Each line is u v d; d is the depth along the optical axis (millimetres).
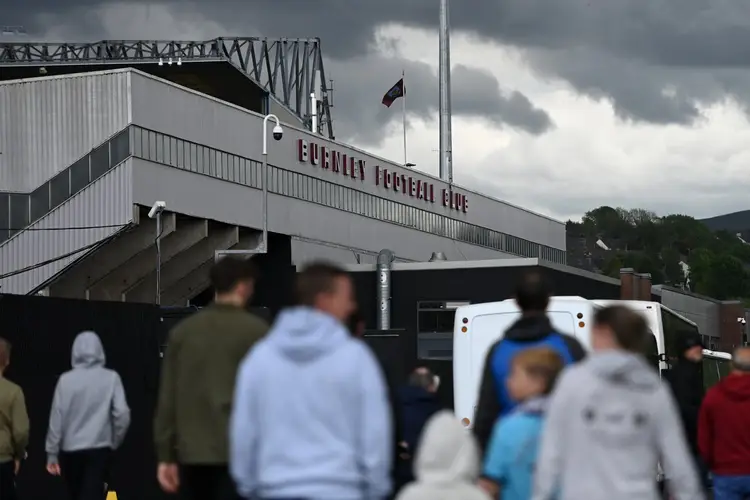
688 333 17969
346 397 7094
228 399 9961
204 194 74938
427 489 7367
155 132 70500
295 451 7055
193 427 10000
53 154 70125
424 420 14977
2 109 70938
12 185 70312
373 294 71312
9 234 69875
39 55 94688
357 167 95500
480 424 10656
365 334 23172
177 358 10188
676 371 18000
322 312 7590
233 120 78750
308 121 113688
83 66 95000
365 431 7117
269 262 85250
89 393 15203
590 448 7910
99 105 69125
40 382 21297
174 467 10344
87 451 15156
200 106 75188
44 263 68812
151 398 24266
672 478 8062
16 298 21984
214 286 10297
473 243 117125
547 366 8922
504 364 10578
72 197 69312
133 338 24938
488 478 8953
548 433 8070
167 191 71250
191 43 97312
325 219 90000
